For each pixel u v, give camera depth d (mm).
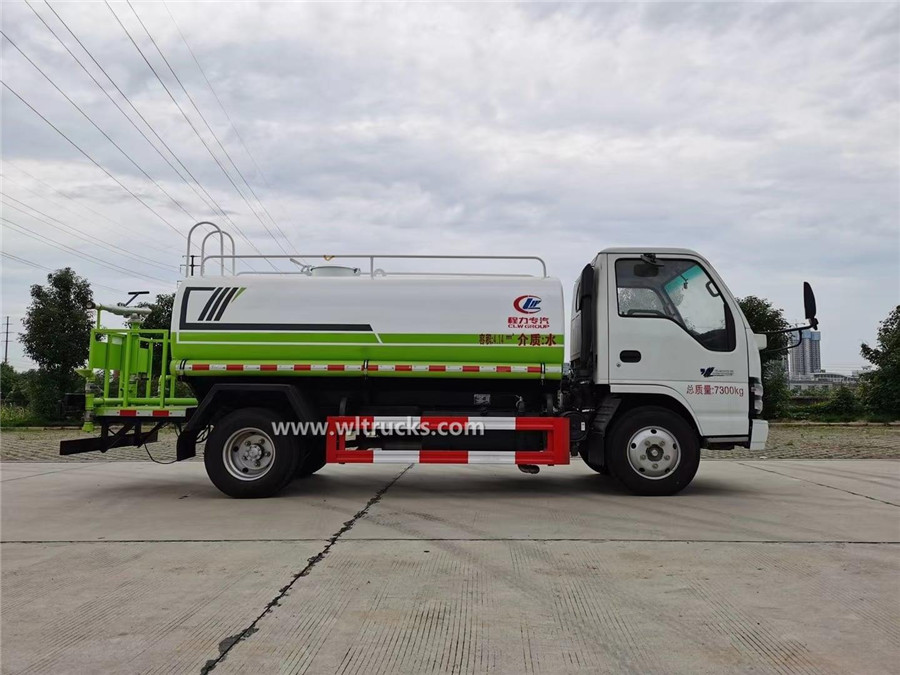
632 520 7043
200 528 6723
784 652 3672
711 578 4969
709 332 8570
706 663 3535
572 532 6477
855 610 4312
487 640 3834
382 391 9008
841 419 30094
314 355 8508
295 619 4164
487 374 8461
